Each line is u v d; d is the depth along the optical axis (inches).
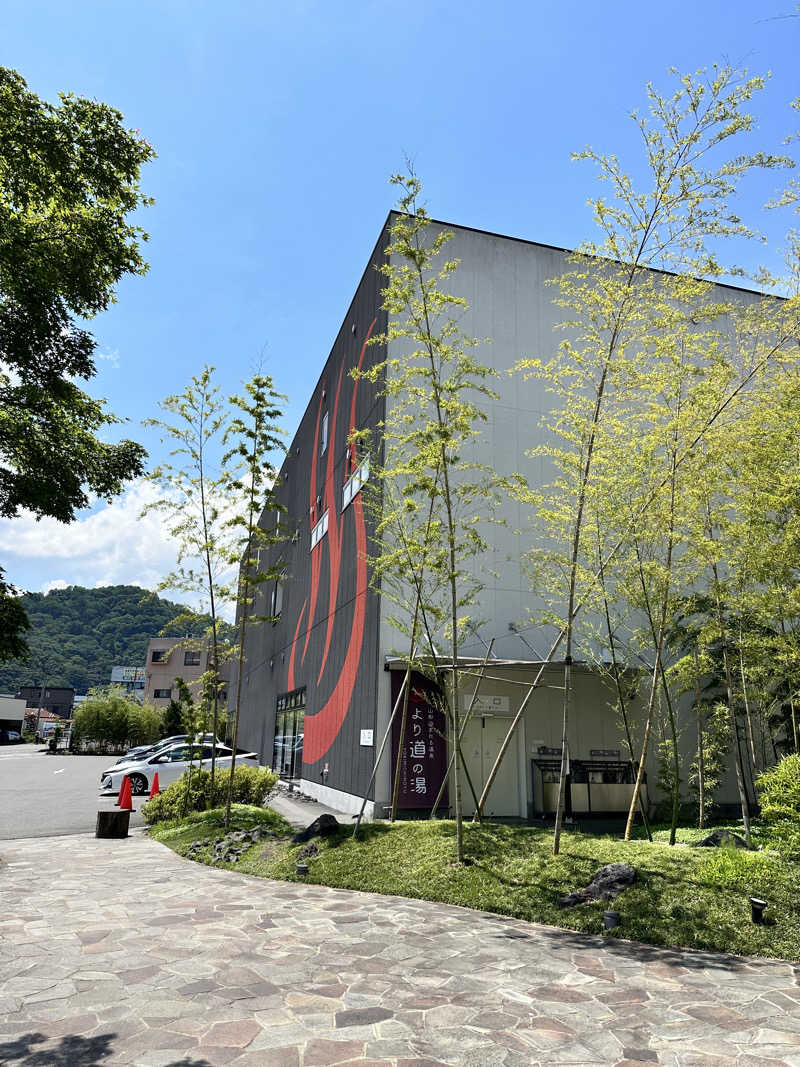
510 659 492.7
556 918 235.8
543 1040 140.9
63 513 414.9
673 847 283.0
